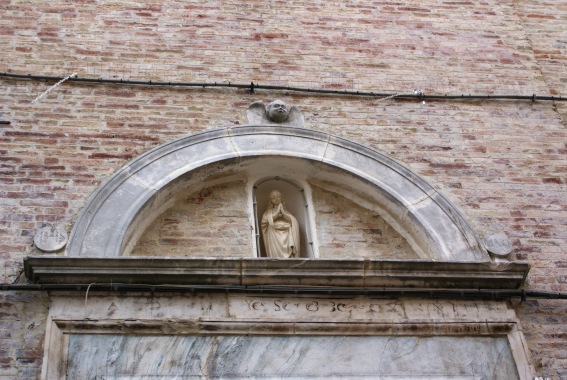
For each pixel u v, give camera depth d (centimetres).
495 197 923
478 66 1052
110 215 830
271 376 750
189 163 888
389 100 996
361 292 806
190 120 935
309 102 979
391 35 1062
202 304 780
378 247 897
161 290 777
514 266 836
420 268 820
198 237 870
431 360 781
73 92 934
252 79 988
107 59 973
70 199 845
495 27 1098
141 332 755
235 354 758
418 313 806
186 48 1000
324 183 930
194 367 745
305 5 1070
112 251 803
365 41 1049
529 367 787
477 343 799
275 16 1052
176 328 762
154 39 1001
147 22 1015
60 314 755
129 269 775
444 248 865
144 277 778
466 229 881
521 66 1062
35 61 955
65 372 725
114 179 857
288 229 889
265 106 957
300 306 794
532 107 1021
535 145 980
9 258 795
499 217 907
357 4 1085
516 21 1111
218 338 764
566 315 836
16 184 847
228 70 990
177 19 1025
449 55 1055
